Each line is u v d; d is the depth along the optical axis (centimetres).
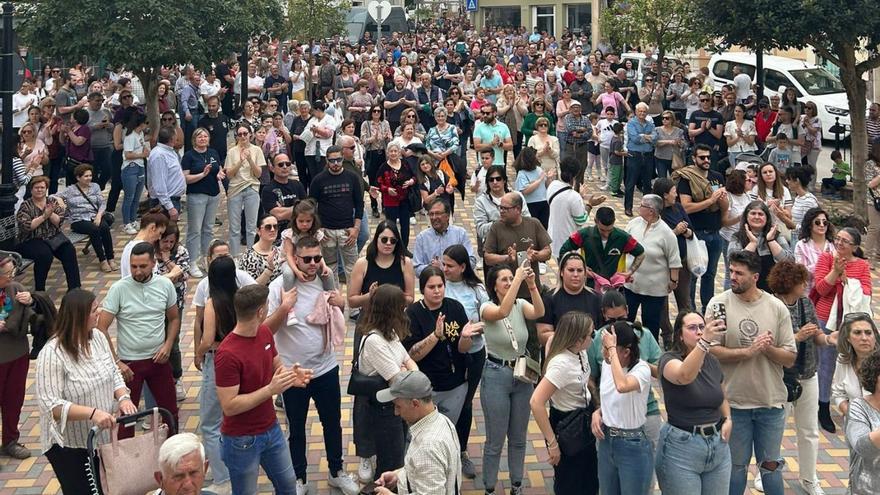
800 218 1160
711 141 1812
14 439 852
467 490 783
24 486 801
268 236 929
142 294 794
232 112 2403
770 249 1009
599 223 942
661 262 985
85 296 675
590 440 679
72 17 1523
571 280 775
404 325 699
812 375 763
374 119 1648
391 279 850
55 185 1700
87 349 676
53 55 1573
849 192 1886
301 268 751
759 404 693
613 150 1814
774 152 1767
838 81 2544
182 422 910
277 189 1234
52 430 661
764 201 1134
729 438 682
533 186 1241
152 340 795
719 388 631
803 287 764
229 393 625
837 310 888
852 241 876
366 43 3653
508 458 763
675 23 2356
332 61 2730
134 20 1556
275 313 720
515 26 5656
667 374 626
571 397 680
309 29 2747
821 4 1425
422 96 2084
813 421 768
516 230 954
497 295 768
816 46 1530
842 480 812
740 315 693
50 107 1692
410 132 1570
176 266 897
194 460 509
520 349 745
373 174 1647
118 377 701
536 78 2525
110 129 1695
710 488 636
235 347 630
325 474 813
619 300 711
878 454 586
